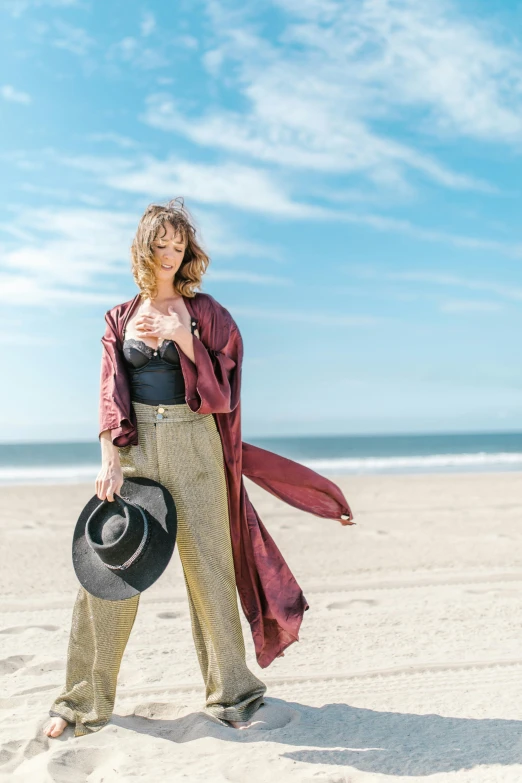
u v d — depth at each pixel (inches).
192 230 133.7
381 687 149.5
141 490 129.0
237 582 140.5
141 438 130.8
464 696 143.5
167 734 126.6
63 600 235.6
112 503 127.6
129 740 121.2
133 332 131.7
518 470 1095.6
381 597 230.1
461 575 262.2
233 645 130.8
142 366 130.3
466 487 661.3
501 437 5319.9
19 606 227.3
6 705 142.0
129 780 105.1
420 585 247.3
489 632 187.3
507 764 111.1
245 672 132.0
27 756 117.5
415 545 331.9
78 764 112.8
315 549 324.2
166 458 129.6
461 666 161.0
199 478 130.7
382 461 1632.6
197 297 136.0
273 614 137.0
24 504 534.0
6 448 3843.5
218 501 131.9
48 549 332.8
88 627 130.3
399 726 128.3
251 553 139.0
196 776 107.1
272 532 378.9
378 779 106.4
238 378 136.2
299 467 142.7
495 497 559.8
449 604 218.2
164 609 221.6
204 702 140.9
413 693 145.6
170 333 125.6
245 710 130.7
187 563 130.9
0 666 166.6
